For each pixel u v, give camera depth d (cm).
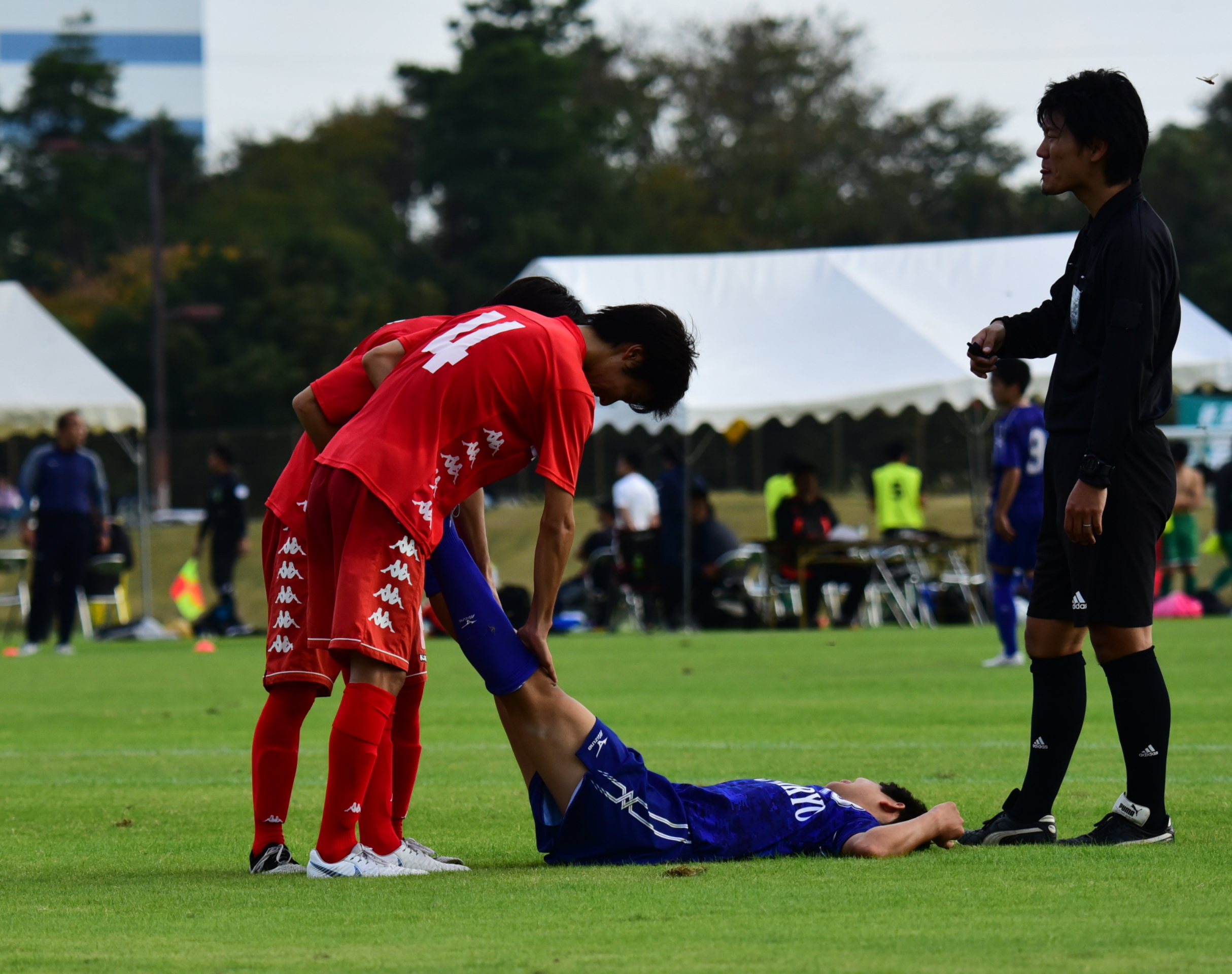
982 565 7062
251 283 19050
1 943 1148
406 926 1195
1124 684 1592
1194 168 19625
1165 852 1503
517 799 2036
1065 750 1614
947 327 6875
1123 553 1570
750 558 7075
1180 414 8194
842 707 3256
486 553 1620
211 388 17912
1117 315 1534
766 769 2244
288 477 1597
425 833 1761
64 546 5762
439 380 1477
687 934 1138
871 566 6781
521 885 1363
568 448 1494
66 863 1584
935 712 3139
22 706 3653
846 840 1509
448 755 2556
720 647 5438
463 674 4522
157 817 1941
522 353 1488
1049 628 1623
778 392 6525
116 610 7838
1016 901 1246
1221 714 2948
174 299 19075
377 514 1443
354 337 18900
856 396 6500
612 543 7138
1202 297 17862
